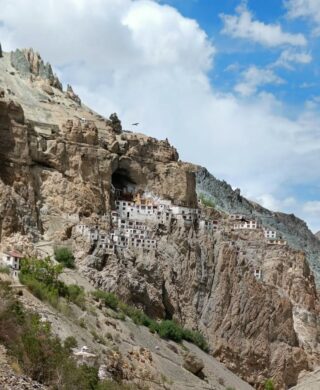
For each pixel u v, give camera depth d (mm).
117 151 180875
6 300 89188
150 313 154375
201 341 154750
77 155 168500
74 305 126438
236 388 145625
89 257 149125
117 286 147750
